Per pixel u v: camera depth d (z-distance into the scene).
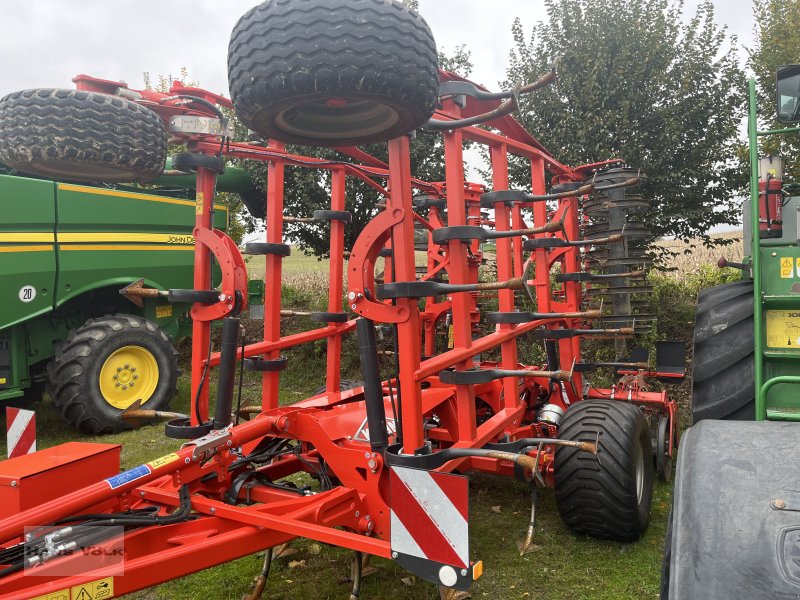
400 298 2.49
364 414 3.05
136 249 6.59
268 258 3.47
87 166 2.90
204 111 3.35
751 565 1.10
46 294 5.84
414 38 2.10
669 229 7.34
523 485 4.31
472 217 5.50
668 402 4.44
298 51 1.98
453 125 2.75
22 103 2.74
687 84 6.70
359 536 2.20
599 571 3.07
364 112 2.33
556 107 7.01
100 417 5.81
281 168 3.54
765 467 1.27
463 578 1.92
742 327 3.07
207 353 3.10
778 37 6.84
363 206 7.85
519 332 3.51
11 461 2.35
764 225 3.09
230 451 2.86
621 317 4.64
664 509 3.92
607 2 7.09
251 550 2.33
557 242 3.85
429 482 2.01
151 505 2.61
